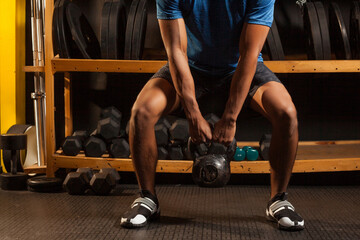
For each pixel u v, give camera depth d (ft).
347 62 6.84
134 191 7.20
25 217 5.58
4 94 8.17
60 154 7.66
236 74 4.67
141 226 5.08
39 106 7.88
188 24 5.11
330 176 7.84
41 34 7.83
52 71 7.25
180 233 4.89
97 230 5.00
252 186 7.64
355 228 5.09
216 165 4.73
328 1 8.41
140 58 7.66
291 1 8.34
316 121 8.45
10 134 7.26
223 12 4.92
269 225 5.21
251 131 8.43
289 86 8.36
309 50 7.79
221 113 8.30
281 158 5.05
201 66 5.41
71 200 6.52
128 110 8.43
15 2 8.16
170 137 7.25
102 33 7.12
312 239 4.69
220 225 5.21
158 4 4.73
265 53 8.29
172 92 5.14
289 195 6.93
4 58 8.12
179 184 7.80
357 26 7.49
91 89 8.41
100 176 6.73
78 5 8.39
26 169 7.63
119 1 7.41
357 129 8.51
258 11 4.67
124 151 7.22
